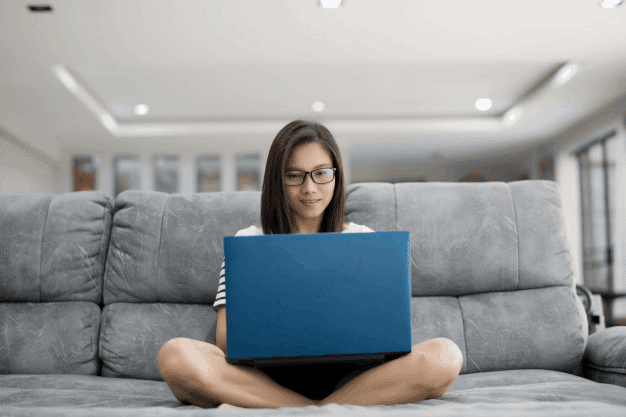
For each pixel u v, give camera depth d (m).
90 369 1.48
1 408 0.85
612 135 6.43
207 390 0.93
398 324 0.92
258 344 0.89
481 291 1.54
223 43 4.43
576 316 1.47
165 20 4.00
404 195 1.60
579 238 7.40
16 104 5.78
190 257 1.54
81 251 1.57
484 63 5.14
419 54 4.71
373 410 0.83
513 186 1.63
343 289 0.90
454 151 8.32
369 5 3.81
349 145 7.80
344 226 1.44
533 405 0.90
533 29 4.21
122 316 1.51
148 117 6.84
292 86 5.71
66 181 7.92
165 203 1.63
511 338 1.45
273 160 1.26
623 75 5.20
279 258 0.90
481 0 3.75
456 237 1.54
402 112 6.79
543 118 6.64
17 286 1.55
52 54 4.59
